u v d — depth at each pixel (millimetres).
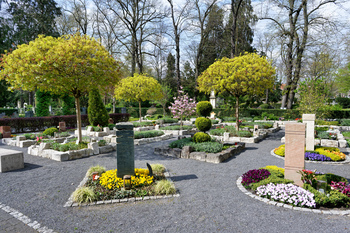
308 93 17656
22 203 4602
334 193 4527
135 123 18172
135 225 3736
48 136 11836
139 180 5391
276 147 10742
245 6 28688
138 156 8938
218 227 3654
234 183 5734
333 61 25109
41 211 4254
